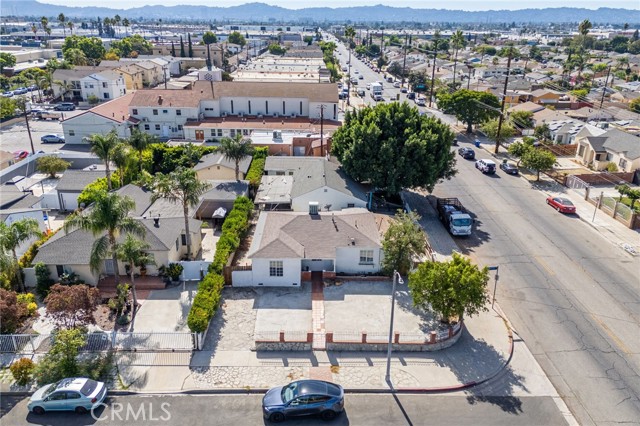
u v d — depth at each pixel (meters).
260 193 49.81
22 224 34.06
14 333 30.06
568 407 25.55
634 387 27.00
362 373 27.70
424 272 30.66
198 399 25.80
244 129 80.38
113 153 49.81
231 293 35.16
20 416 24.62
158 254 36.41
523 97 111.19
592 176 61.22
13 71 138.12
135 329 30.95
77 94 113.12
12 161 64.88
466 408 25.38
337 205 46.91
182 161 62.16
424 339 29.95
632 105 104.50
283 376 27.36
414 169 47.25
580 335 31.33
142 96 84.94
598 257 41.78
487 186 59.59
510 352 29.52
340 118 95.31
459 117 84.12
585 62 179.75
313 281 36.84
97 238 36.19
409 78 143.00
